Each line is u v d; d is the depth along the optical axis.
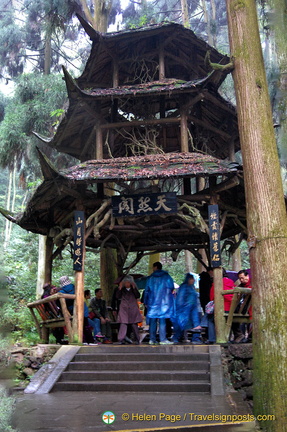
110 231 10.76
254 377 5.27
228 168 7.91
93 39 9.72
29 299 12.66
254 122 6.04
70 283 8.29
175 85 9.34
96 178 7.94
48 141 10.73
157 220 10.08
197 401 5.43
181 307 8.50
